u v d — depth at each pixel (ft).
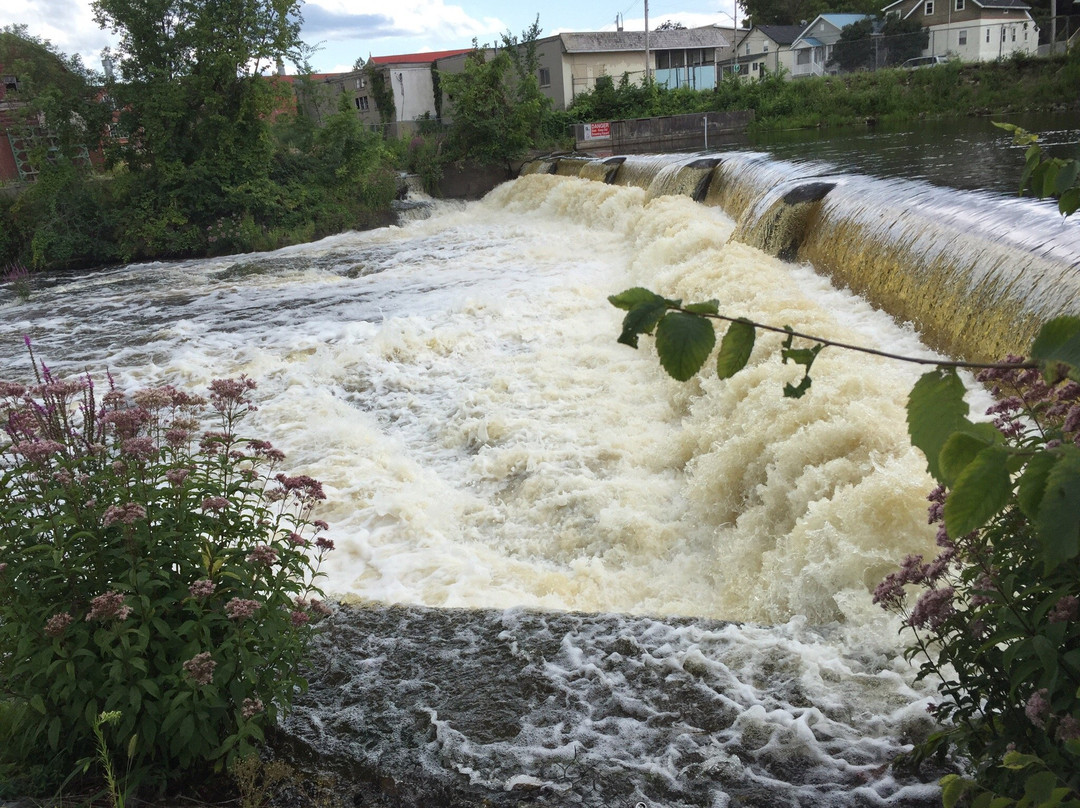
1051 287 21.94
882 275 31.22
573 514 23.20
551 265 55.67
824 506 16.87
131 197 87.86
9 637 10.52
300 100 103.86
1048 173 8.53
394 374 34.96
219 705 10.34
